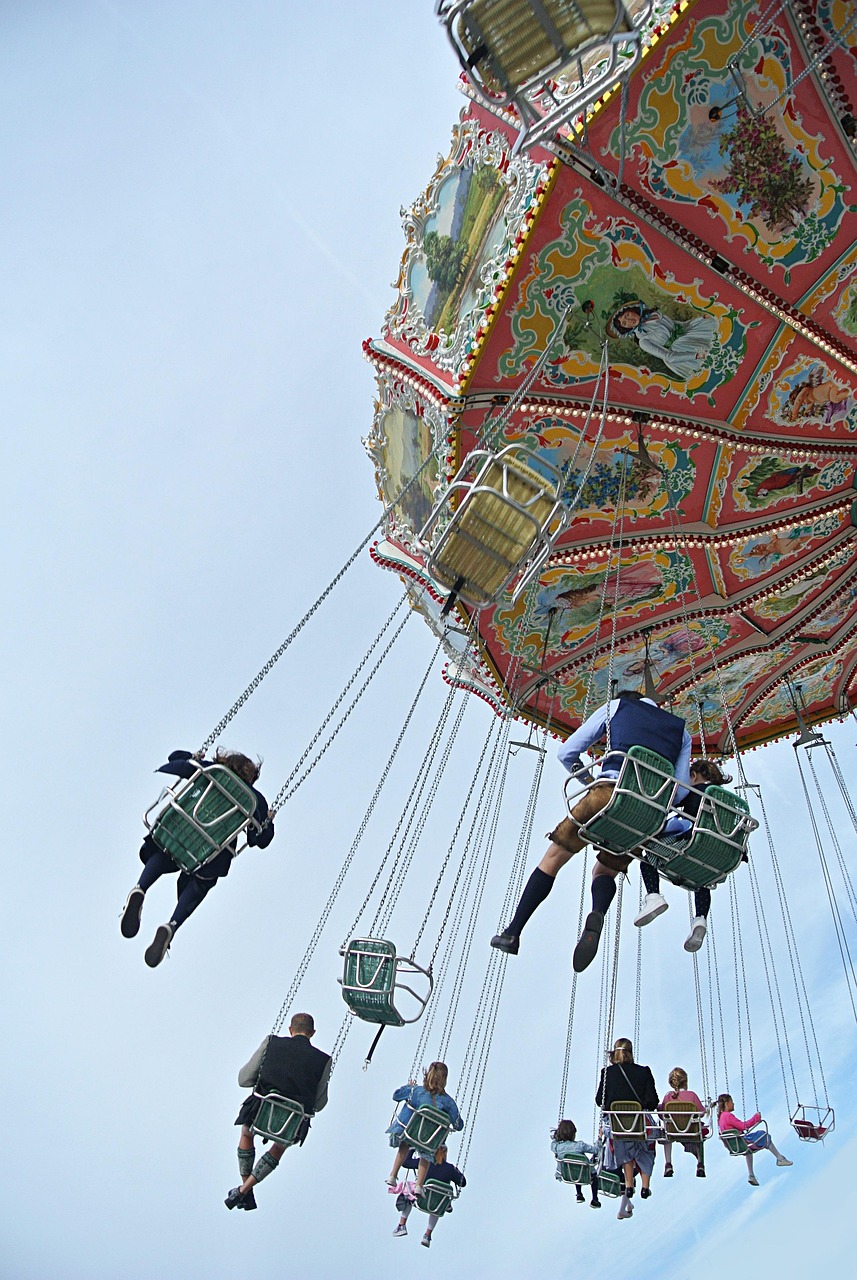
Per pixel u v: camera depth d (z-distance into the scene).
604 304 8.89
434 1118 11.25
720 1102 13.09
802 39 7.65
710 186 8.37
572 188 8.14
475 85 6.04
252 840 7.25
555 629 12.09
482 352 8.75
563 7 5.59
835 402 10.17
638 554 11.29
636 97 7.75
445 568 7.84
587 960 7.44
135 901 6.91
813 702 14.09
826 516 11.24
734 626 12.56
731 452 10.49
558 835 7.45
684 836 7.43
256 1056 9.07
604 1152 11.14
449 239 9.21
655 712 7.48
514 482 7.62
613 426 9.91
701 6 7.34
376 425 11.03
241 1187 8.95
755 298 9.05
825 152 8.27
